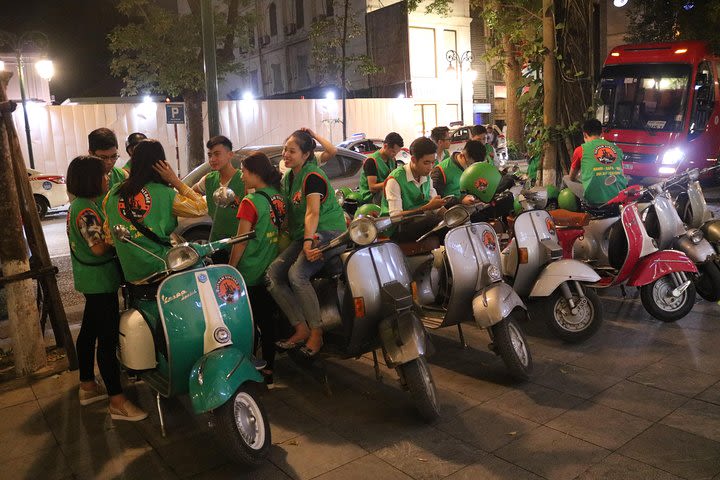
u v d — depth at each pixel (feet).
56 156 60.39
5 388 15.99
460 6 105.60
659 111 46.01
